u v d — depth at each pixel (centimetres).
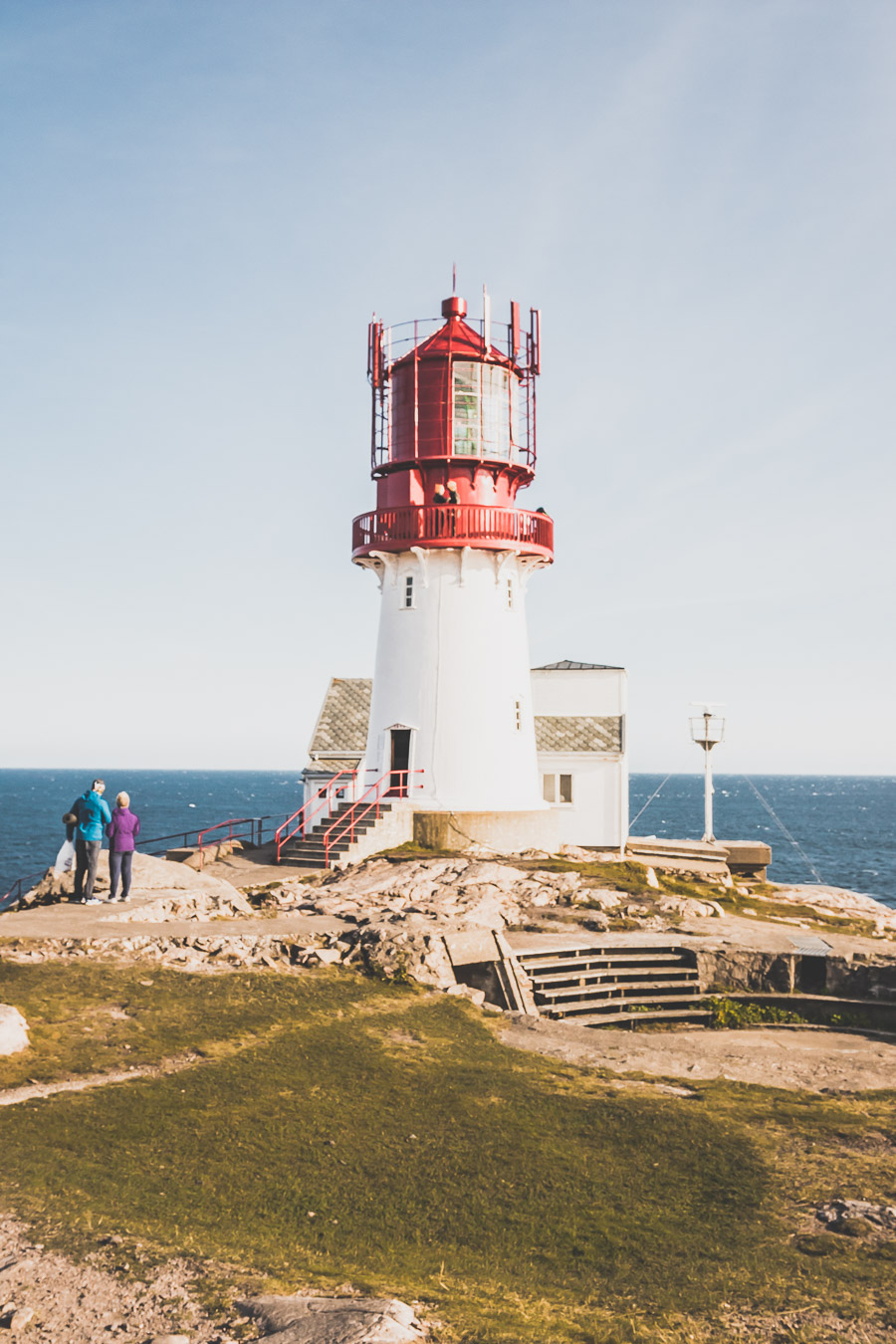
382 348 3409
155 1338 657
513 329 3441
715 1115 1319
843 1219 983
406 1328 672
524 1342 686
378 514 3325
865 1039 2012
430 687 3300
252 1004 1576
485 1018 1738
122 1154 1019
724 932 2364
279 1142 1098
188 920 2100
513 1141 1169
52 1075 1213
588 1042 1675
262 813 16062
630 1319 763
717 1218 994
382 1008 1675
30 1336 660
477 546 3244
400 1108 1246
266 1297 720
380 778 3231
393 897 2456
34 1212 863
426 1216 959
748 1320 773
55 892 2170
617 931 2330
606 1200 1027
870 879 8319
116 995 1527
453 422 3284
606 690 4291
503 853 3150
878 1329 763
